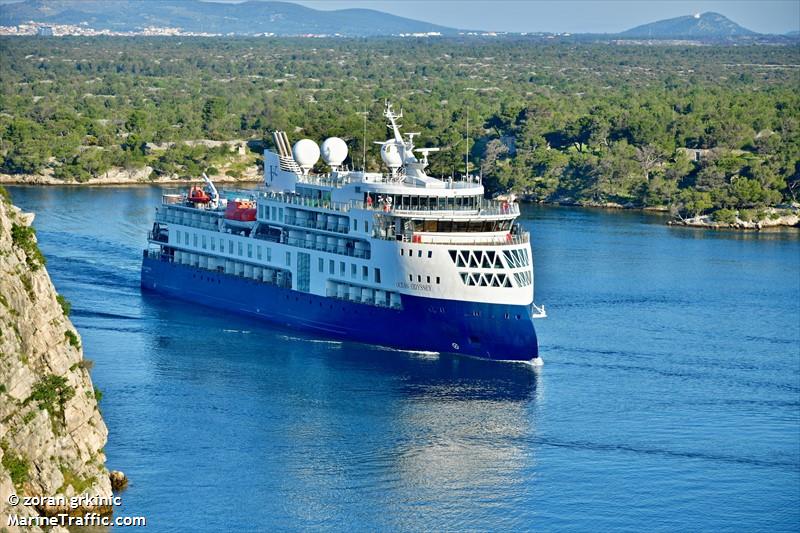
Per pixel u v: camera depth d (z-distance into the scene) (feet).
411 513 382.01
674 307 649.61
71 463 351.87
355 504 386.73
